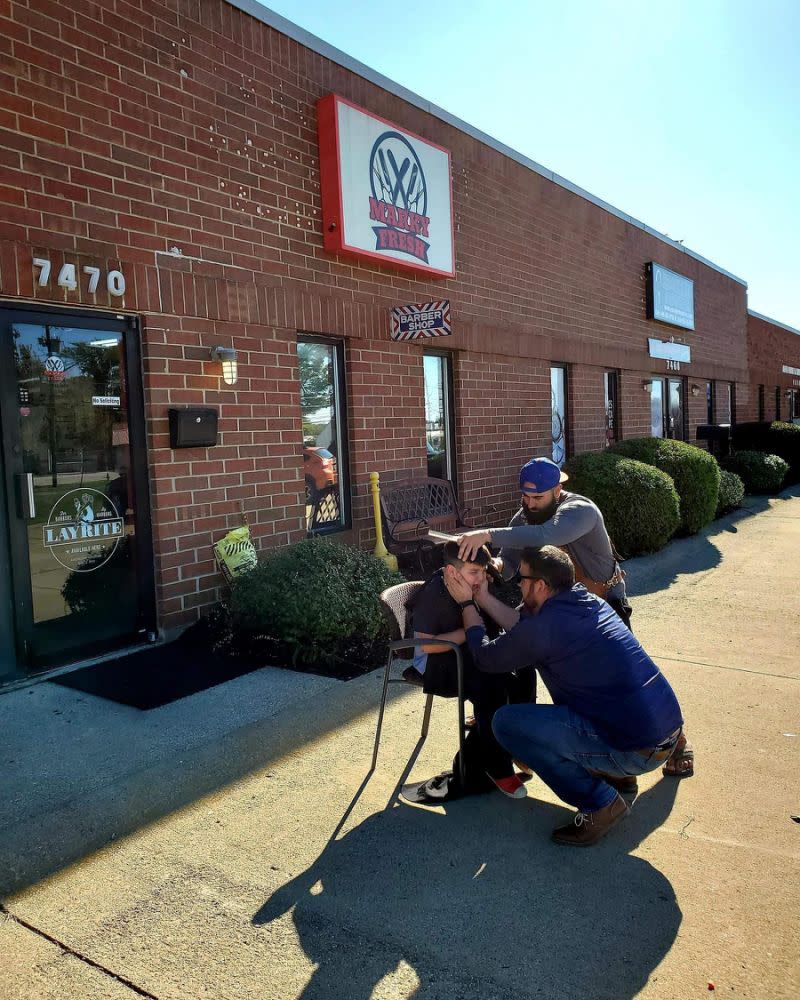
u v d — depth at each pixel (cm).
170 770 360
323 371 720
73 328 502
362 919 259
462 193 898
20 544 473
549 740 302
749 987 225
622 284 1322
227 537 581
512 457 997
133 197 531
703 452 1045
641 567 833
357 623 527
